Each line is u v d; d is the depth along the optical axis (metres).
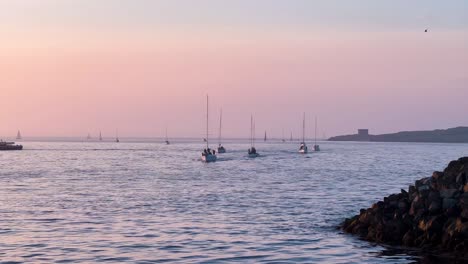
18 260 36.34
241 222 51.28
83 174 115.12
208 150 168.75
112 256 37.50
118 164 153.75
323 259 36.88
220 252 38.88
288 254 38.28
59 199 69.38
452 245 38.22
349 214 56.50
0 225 49.44
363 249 39.44
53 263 35.59
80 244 41.22
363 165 150.88
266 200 68.69
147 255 37.88
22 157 196.50
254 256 37.72
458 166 46.41
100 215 55.56
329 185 89.81
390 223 42.22
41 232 46.03
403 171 126.56
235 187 86.31
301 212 57.97
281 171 124.56
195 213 57.22
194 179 102.06
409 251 38.47
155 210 59.47
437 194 42.75
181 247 40.38
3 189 82.81
